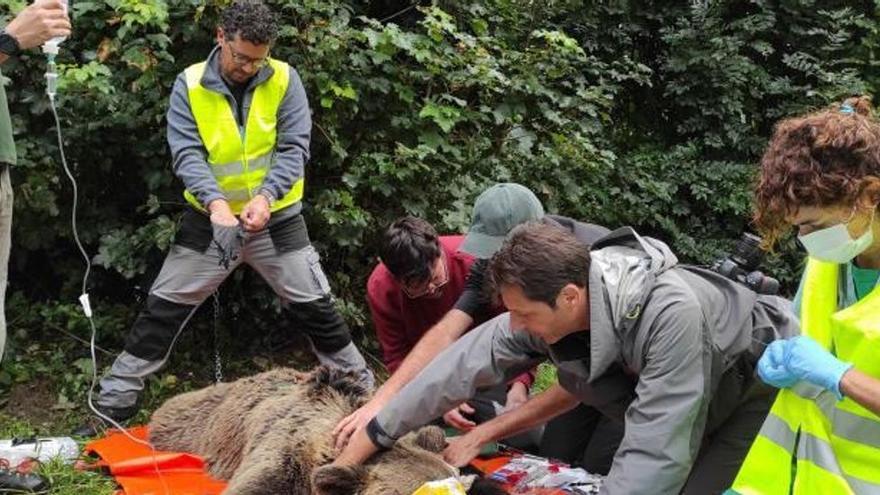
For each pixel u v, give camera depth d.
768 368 2.27
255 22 4.32
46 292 5.86
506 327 2.89
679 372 2.49
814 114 2.21
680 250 8.07
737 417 2.95
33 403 5.04
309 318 4.87
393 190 5.65
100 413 4.56
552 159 6.45
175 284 4.64
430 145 5.75
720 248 8.17
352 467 2.99
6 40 3.60
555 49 6.50
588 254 2.53
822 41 8.77
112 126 5.23
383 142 5.80
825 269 2.30
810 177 2.07
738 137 8.45
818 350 2.16
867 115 2.25
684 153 8.36
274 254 4.71
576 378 2.88
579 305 2.52
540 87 6.28
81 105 5.09
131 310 5.77
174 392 5.32
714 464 2.97
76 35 5.23
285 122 4.68
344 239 5.58
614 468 2.54
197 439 4.11
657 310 2.52
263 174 4.63
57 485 3.94
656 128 8.99
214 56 4.58
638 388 2.56
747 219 8.23
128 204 5.63
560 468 3.93
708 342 2.55
